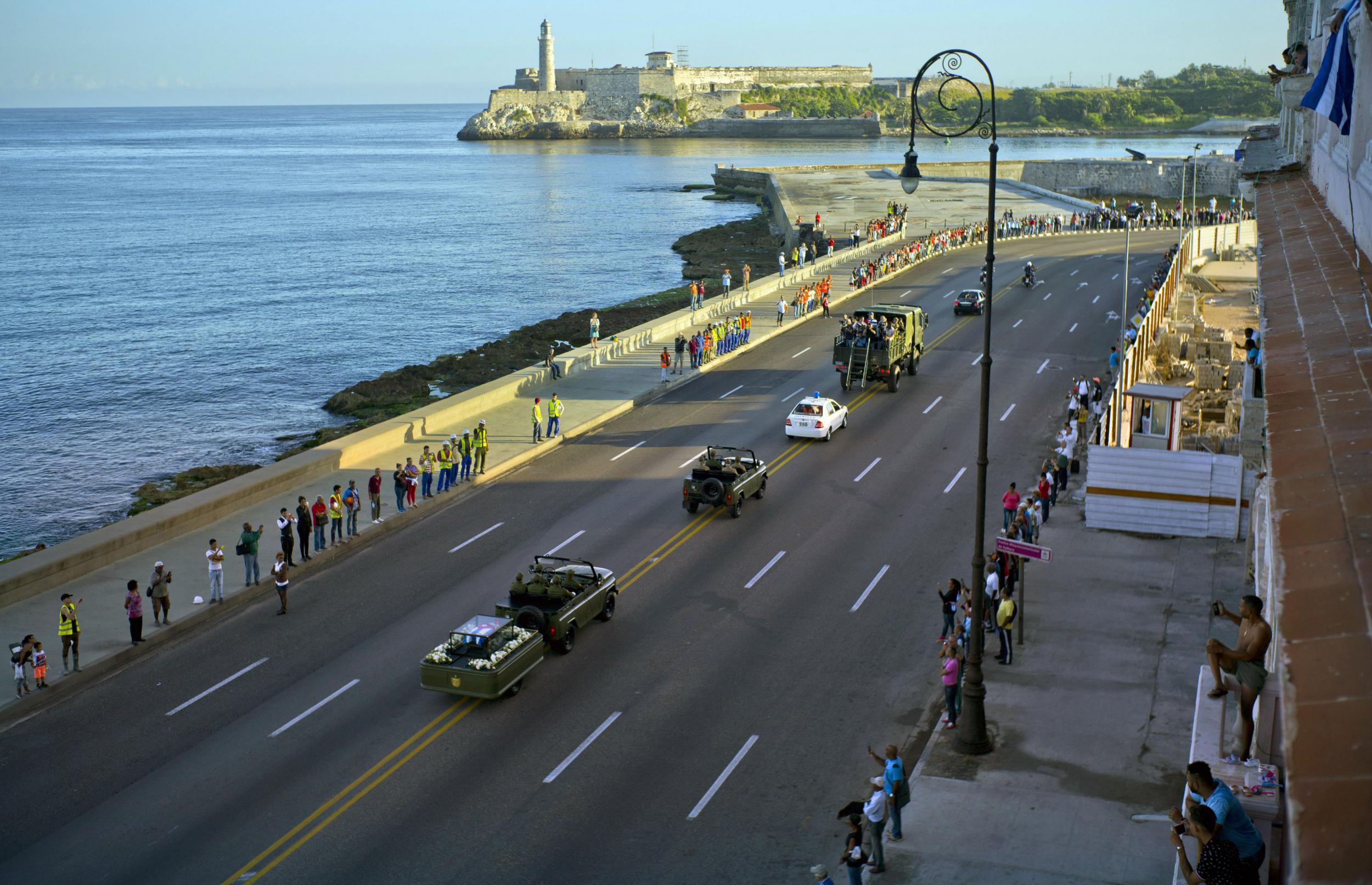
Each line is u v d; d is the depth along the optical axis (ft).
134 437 181.78
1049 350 184.34
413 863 55.72
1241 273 269.85
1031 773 64.08
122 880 54.29
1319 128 88.63
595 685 75.51
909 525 106.22
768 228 412.36
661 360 168.14
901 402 154.20
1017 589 89.10
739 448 125.39
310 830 58.54
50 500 151.94
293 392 211.00
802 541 102.27
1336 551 23.81
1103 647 80.84
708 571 95.50
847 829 58.90
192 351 247.29
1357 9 60.03
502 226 479.00
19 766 65.21
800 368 176.35
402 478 109.81
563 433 138.92
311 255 400.88
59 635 77.82
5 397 207.41
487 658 71.20
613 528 106.32
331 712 71.56
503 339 240.32
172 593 89.92
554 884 54.08
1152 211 369.71
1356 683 18.98
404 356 243.60
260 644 81.97
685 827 59.06
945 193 435.12
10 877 54.34
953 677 68.18
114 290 329.31
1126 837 57.26
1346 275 53.67
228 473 155.63
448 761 65.62
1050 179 488.85
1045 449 130.82
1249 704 41.55
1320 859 15.38
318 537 98.73
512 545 102.06
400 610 87.71
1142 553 99.91
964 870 54.65
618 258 383.45
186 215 531.09
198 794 61.98
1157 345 182.29
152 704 72.79
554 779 63.62
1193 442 128.57
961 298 214.48
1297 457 30.35
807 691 74.59
